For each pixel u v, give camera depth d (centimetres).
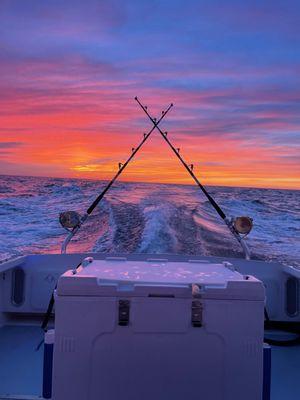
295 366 298
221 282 157
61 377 152
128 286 154
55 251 1204
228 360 153
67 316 151
